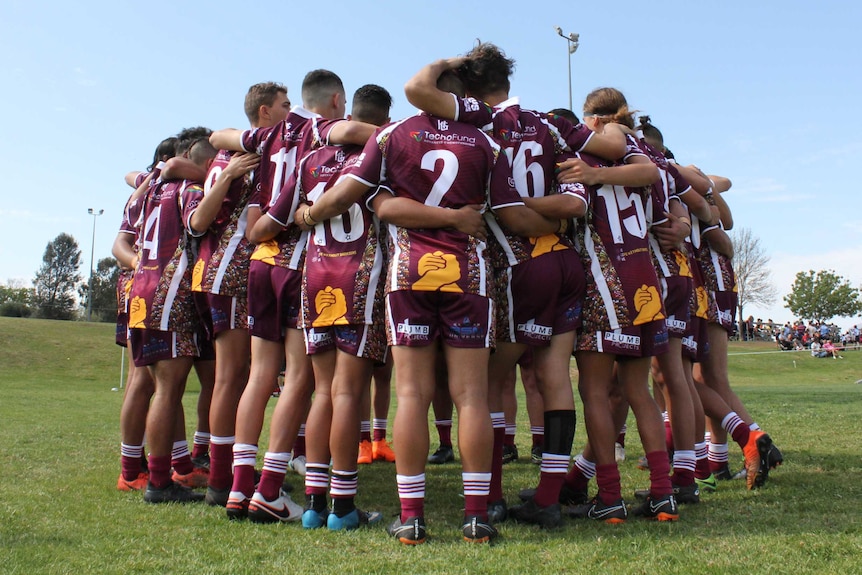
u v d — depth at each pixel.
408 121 3.17
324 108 3.89
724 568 2.41
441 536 3.00
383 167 3.13
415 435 2.98
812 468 4.45
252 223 3.75
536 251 3.30
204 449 4.96
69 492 3.95
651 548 2.71
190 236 4.06
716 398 4.29
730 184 5.03
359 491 4.22
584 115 4.04
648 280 3.41
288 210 3.49
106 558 2.66
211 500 3.69
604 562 2.54
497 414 3.45
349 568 2.52
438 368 4.93
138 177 5.07
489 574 2.42
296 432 3.44
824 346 33.56
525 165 3.36
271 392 3.57
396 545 2.85
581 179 3.31
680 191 4.11
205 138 4.44
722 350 4.58
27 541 2.87
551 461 3.22
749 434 3.99
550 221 3.29
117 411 9.78
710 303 4.54
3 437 6.29
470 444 2.96
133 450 4.09
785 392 12.62
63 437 6.36
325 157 3.48
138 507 3.60
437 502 3.82
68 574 2.45
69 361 23.95
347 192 3.14
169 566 2.56
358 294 3.24
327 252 3.34
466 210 3.05
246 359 3.81
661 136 4.50
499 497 3.41
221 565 2.57
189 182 4.11
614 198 3.47
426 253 3.01
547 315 3.30
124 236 4.84
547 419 3.28
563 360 3.33
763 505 3.51
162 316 3.88
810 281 67.38
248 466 3.40
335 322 3.23
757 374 27.12
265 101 4.08
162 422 3.79
